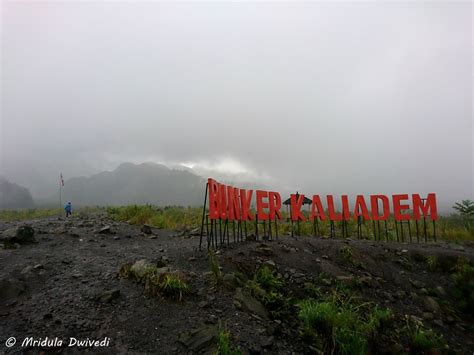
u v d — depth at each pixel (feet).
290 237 42.47
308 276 29.25
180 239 42.06
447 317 27.17
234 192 37.09
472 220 65.46
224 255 29.60
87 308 18.21
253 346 16.78
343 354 18.12
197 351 15.53
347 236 49.67
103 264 26.73
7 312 17.34
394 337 22.27
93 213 72.33
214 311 19.60
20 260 25.73
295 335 19.17
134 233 43.39
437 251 38.78
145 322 17.49
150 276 21.98
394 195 47.39
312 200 46.98
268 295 23.49
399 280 32.37
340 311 22.99
